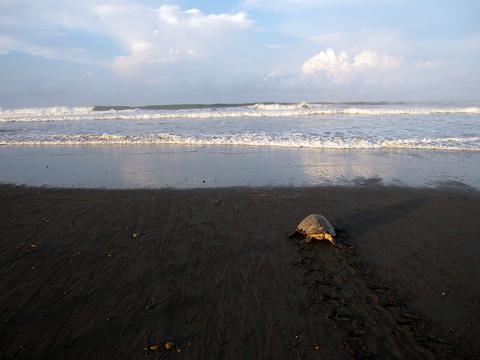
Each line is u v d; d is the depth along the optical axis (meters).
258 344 3.19
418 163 10.13
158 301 3.82
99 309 3.69
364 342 3.21
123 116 25.08
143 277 4.29
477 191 7.58
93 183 8.50
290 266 4.54
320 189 7.82
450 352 3.10
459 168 9.52
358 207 6.70
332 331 3.35
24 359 3.04
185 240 5.29
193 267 4.52
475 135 14.12
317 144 12.88
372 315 3.58
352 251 4.93
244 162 10.55
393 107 31.84
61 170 9.85
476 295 3.92
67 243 5.21
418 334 3.32
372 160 10.55
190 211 6.50
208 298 3.87
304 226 5.32
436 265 4.55
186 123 20.14
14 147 13.42
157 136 14.84
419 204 6.83
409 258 4.74
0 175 9.35
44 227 5.80
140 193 7.64
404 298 3.87
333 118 21.61
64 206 6.84
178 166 10.17
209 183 8.41
